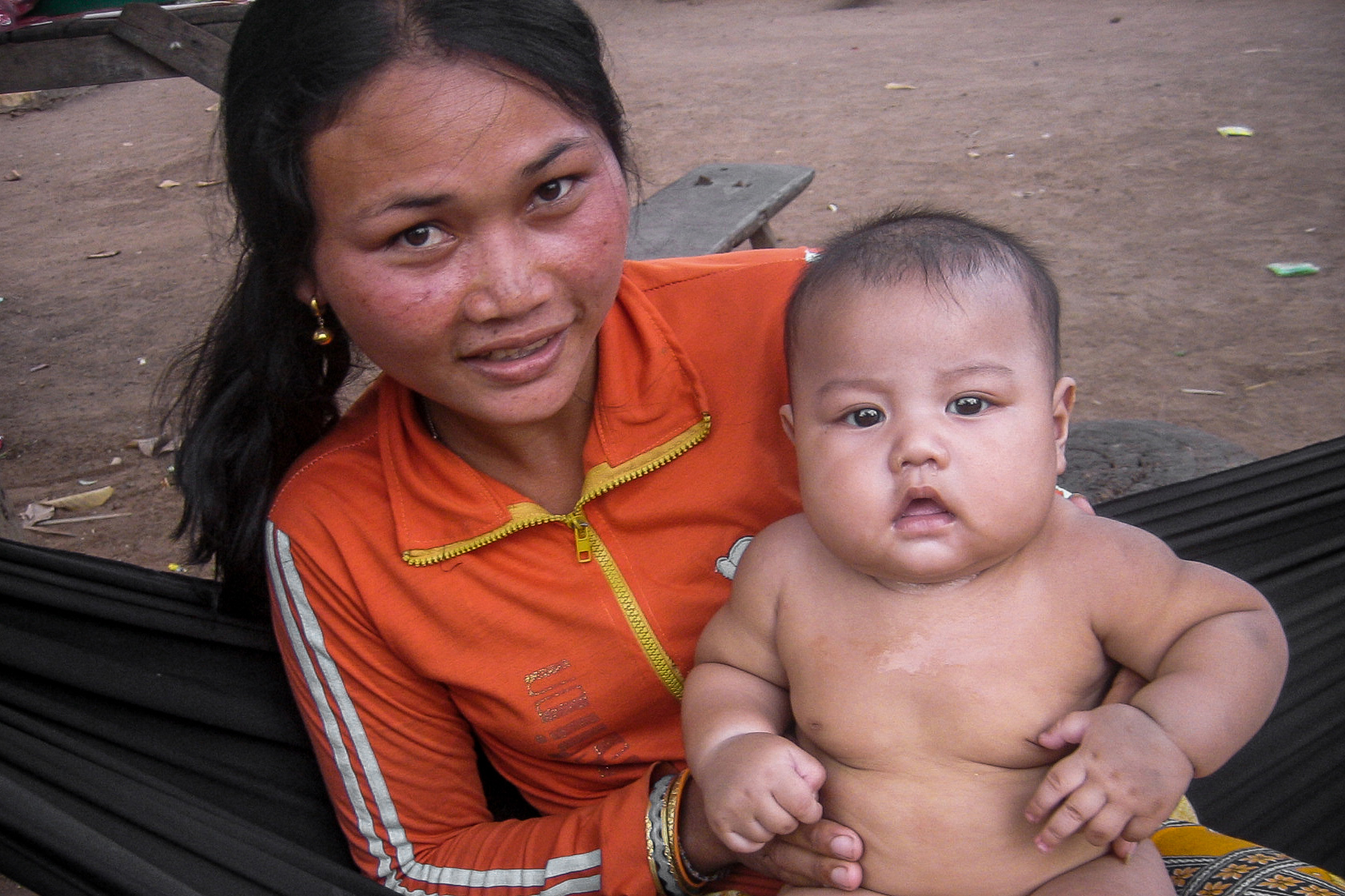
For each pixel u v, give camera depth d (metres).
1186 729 1.12
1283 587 1.86
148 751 1.63
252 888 1.26
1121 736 1.11
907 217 1.39
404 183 1.17
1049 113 7.62
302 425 1.56
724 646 1.40
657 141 7.89
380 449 1.47
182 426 1.62
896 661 1.26
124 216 7.47
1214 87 7.74
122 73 4.79
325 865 1.31
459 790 1.52
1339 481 1.94
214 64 4.71
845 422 1.27
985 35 9.98
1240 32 9.00
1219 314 4.87
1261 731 1.73
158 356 5.23
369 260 1.22
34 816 1.26
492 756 1.59
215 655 1.72
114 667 1.67
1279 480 1.93
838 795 1.29
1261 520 1.89
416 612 1.43
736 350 1.51
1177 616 1.22
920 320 1.23
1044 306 1.29
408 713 1.47
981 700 1.23
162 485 4.12
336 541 1.43
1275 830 1.67
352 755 1.47
